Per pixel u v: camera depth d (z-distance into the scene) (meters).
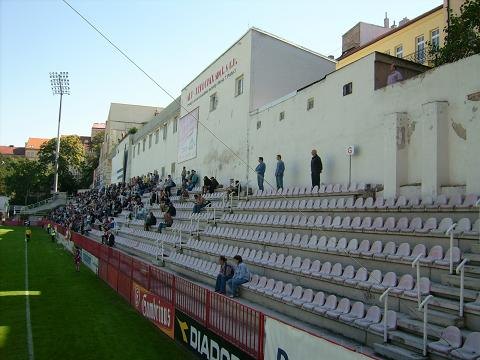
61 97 71.44
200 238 18.20
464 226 8.35
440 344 6.31
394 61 13.45
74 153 89.50
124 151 53.72
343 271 9.88
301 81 22.03
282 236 13.30
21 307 13.24
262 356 6.59
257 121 20.25
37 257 26.86
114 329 10.97
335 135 14.77
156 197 29.77
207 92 26.61
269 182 18.92
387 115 12.03
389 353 6.75
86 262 22.78
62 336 10.34
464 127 10.15
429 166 10.61
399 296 7.86
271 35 21.55
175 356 9.04
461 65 10.32
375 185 12.61
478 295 6.81
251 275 12.20
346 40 31.41
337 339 8.02
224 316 7.80
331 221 11.96
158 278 11.17
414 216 9.92
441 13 21.75
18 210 76.31
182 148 31.12
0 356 8.95
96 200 50.28
